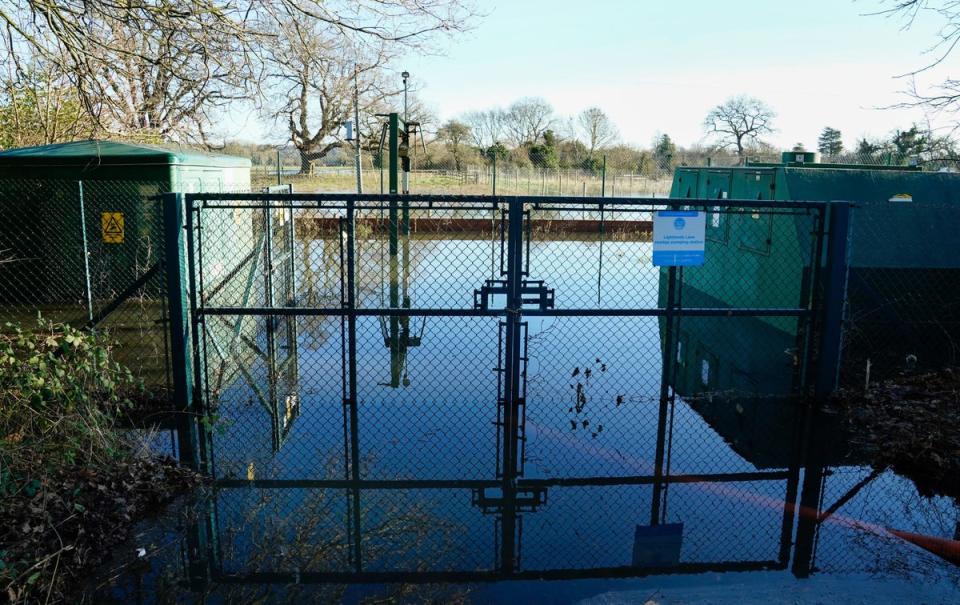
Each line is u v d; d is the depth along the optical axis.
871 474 5.18
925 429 5.60
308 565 3.98
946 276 8.09
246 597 3.68
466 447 5.54
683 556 4.09
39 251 8.56
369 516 4.52
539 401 6.54
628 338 8.94
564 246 16.92
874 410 6.14
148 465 4.91
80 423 4.77
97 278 8.59
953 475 5.09
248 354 7.87
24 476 4.30
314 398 6.57
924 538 4.31
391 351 8.20
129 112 10.37
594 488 4.93
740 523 4.48
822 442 5.69
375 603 3.64
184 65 9.11
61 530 4.05
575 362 7.80
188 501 4.66
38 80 11.34
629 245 17.53
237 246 8.46
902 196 8.70
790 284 8.46
